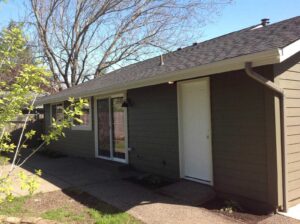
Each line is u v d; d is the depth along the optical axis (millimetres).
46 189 8539
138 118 10297
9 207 6961
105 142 12484
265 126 6426
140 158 10297
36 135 18516
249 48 6484
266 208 6441
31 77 5066
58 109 16094
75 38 24234
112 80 12133
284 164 6305
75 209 6898
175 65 8523
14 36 5180
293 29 6902
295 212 6281
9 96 5055
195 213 6461
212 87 7527
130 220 6117
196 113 8211
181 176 8641
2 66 5379
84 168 11328
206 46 9766
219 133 7379
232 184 7109
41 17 22984
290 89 6473
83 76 25125
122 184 8852
